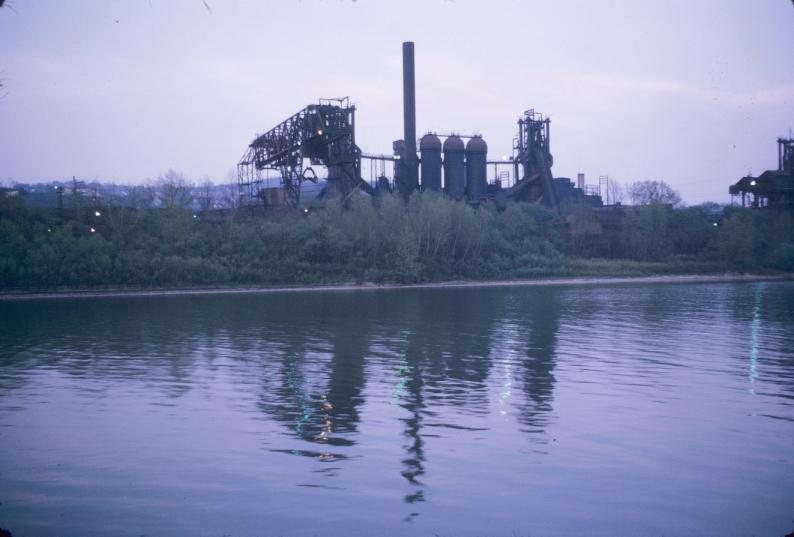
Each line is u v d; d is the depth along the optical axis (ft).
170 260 262.26
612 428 67.15
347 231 298.56
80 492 51.31
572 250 359.05
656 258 363.15
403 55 360.89
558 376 92.84
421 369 98.43
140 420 70.49
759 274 347.97
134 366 101.14
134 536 44.37
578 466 56.59
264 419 70.90
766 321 158.81
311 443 62.59
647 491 51.49
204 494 50.85
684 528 45.50
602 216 383.04
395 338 130.52
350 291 264.31
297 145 301.43
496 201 382.42
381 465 56.75
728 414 72.38
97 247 255.29
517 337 131.54
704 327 147.13
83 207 279.69
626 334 135.95
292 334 136.46
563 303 207.00
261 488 51.98
